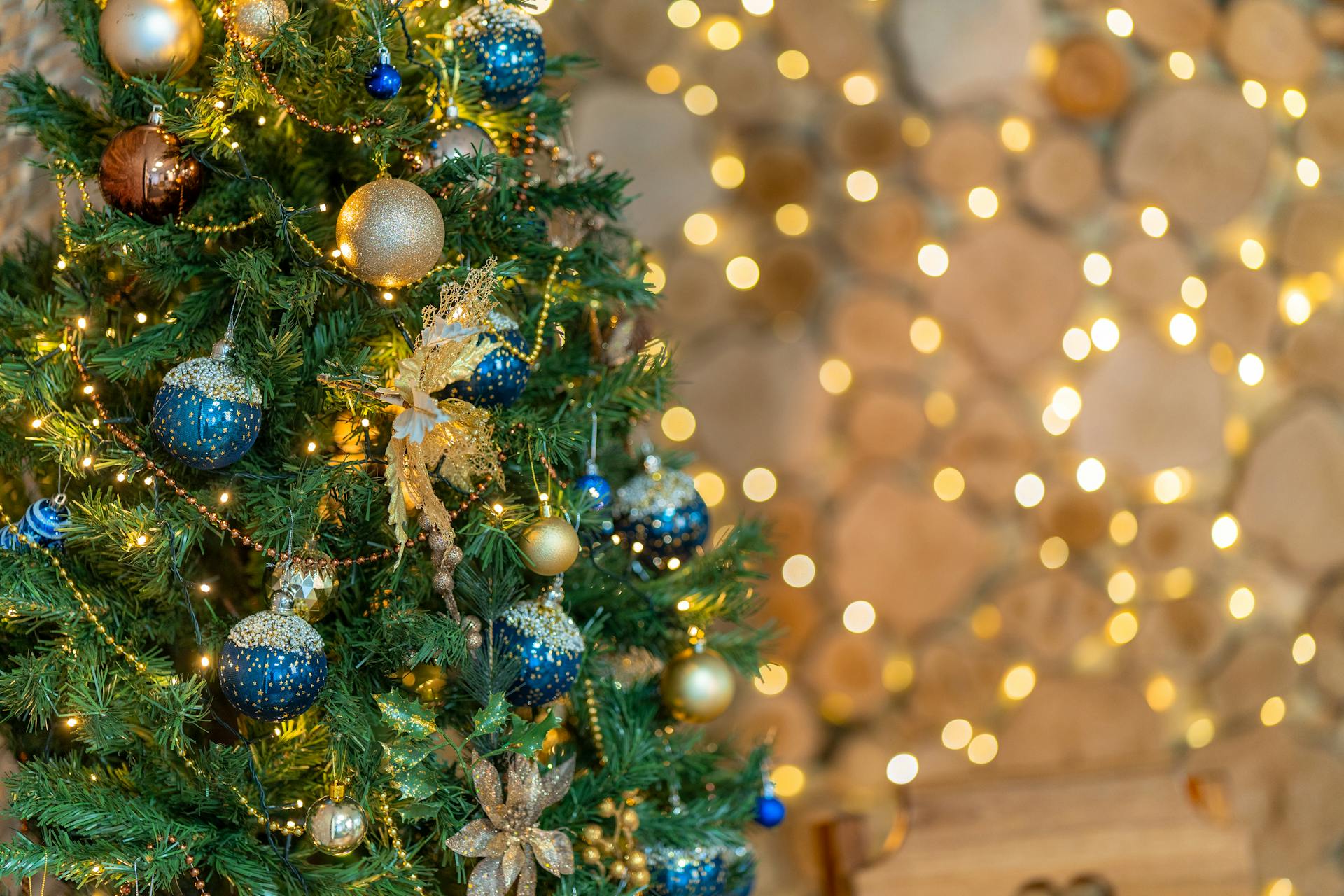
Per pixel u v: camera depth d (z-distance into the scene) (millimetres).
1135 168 3963
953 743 4004
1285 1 4012
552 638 2617
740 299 3963
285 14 2543
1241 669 4059
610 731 2754
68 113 2590
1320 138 4055
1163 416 4012
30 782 2553
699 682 2768
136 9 2514
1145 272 3990
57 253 2711
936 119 3977
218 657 2590
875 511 3967
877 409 3969
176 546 2549
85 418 2555
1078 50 3945
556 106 2775
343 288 2596
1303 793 4047
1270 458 4047
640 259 2854
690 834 2738
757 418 3939
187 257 2551
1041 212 4000
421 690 2637
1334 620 4094
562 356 2771
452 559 2553
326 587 2541
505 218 2623
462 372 2527
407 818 2559
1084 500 4027
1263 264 4074
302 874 2570
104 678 2547
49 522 2549
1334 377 4098
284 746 2623
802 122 3988
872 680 3982
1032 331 3963
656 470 2771
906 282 3982
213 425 2484
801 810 3941
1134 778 3088
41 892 2605
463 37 2633
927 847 3047
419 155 2586
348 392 2547
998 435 4004
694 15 3928
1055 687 4008
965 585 4016
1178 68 3973
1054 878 3047
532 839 2594
